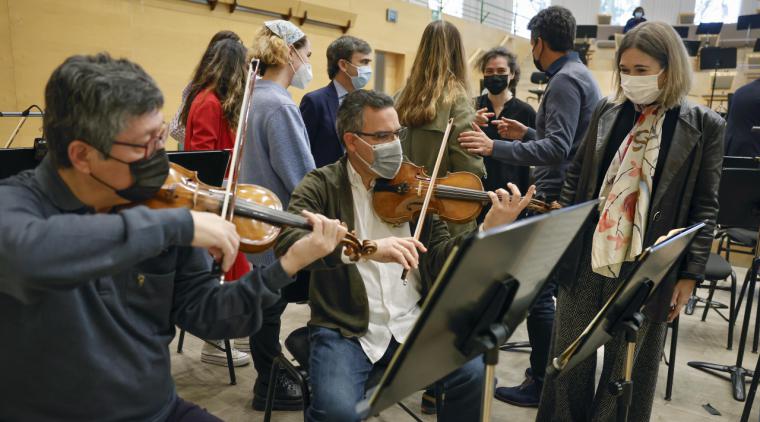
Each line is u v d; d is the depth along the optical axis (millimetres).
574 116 2227
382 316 1628
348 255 1366
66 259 825
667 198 1648
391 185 1736
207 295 1189
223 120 2395
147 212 885
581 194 1834
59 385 1005
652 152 1628
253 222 1331
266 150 2137
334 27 6254
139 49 4160
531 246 987
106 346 1045
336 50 2693
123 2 4000
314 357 1558
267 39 2199
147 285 1105
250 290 1157
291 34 2254
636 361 1801
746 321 2693
